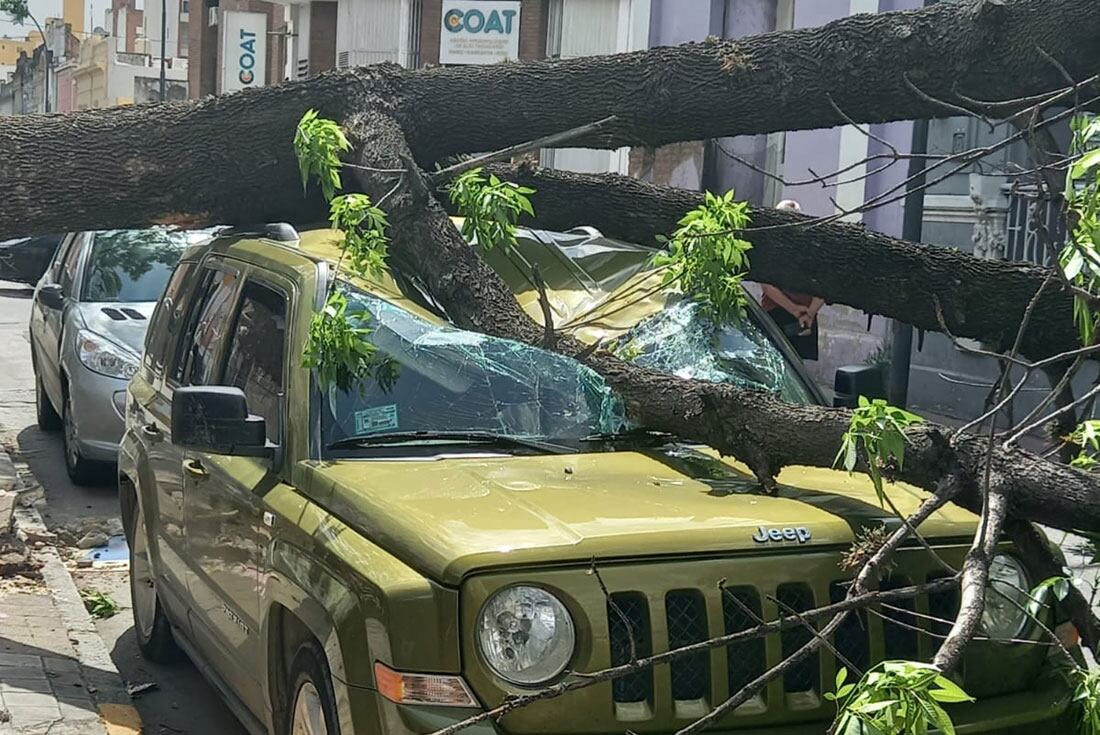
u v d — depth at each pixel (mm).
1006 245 12023
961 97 5617
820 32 6379
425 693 3668
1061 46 5871
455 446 4723
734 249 5480
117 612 7582
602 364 5012
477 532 3820
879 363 13820
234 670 5141
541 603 3705
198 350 6016
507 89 6680
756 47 6477
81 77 69312
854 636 4012
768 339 5781
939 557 4051
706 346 5562
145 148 6738
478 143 6816
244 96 6781
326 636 3996
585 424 4961
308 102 6648
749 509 4148
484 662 3654
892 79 6242
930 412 12938
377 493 4180
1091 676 3895
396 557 3877
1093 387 4777
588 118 6699
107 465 10539
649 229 6691
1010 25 5980
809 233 6512
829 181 15211
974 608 3510
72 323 10594
